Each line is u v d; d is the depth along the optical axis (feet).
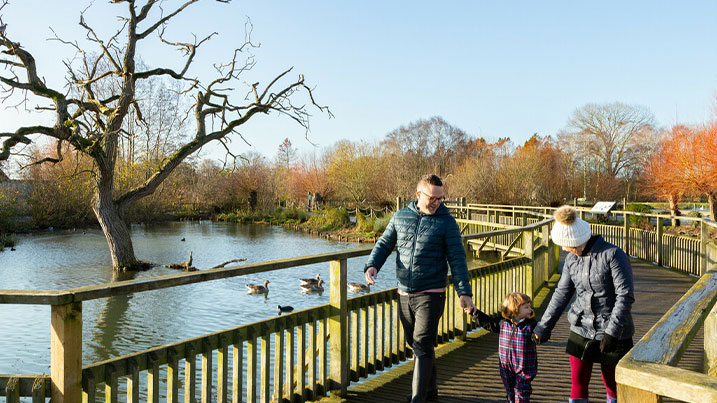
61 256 77.66
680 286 37.11
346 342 15.10
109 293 9.45
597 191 166.91
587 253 11.42
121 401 25.09
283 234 118.62
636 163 174.29
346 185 168.55
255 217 161.27
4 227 108.78
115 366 9.96
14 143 56.59
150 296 50.98
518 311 12.94
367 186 163.94
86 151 62.08
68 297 8.95
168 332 38.86
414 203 13.46
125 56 64.80
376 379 16.38
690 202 128.36
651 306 30.25
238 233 120.16
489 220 80.28
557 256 43.57
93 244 92.99
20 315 42.83
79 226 127.34
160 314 43.88
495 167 130.82
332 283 14.98
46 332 37.91
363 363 16.38
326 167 192.34
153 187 68.95
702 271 37.76
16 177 122.62
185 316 43.32
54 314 8.99
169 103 124.06
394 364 17.78
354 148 170.40
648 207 104.01
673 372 4.95
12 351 33.50
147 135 119.44
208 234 116.78
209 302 48.60
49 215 121.08
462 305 12.57
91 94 68.03
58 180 118.52
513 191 125.70
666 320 6.98
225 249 89.45
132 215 136.77
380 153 171.53
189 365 11.32
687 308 7.66
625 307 10.73
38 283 57.00
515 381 13.14
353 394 15.11
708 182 83.25
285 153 255.29
